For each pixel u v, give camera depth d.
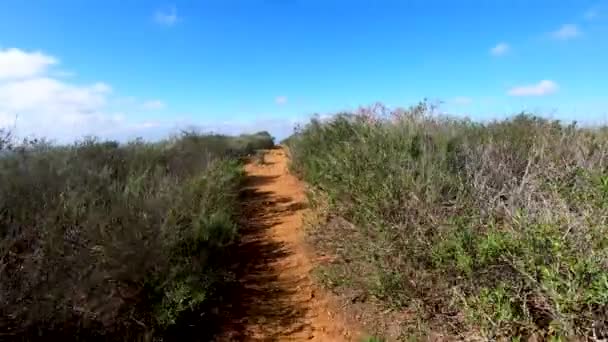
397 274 4.03
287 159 15.02
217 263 5.43
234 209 7.75
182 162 9.30
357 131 7.56
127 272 4.11
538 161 4.75
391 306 4.09
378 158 5.28
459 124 6.73
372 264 4.39
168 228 4.78
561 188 3.74
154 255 4.30
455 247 3.56
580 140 5.01
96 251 4.11
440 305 3.89
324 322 4.43
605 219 3.08
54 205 4.55
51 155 6.62
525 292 3.20
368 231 4.67
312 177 7.62
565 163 4.32
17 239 3.80
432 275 3.90
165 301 4.11
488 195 4.27
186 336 4.29
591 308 2.64
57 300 3.63
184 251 5.07
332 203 5.76
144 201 5.15
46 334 3.62
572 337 2.70
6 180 4.77
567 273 2.76
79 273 3.80
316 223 6.47
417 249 3.99
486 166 4.87
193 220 5.54
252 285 5.36
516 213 3.43
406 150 5.38
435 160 5.04
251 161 16.61
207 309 4.64
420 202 4.30
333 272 4.96
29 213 4.25
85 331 3.78
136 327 4.04
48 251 3.87
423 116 6.96
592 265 2.61
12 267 3.71
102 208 4.73
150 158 8.91
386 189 4.52
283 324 4.48
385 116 8.17
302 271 5.54
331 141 8.57
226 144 18.08
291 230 7.04
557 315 2.78
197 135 16.19
